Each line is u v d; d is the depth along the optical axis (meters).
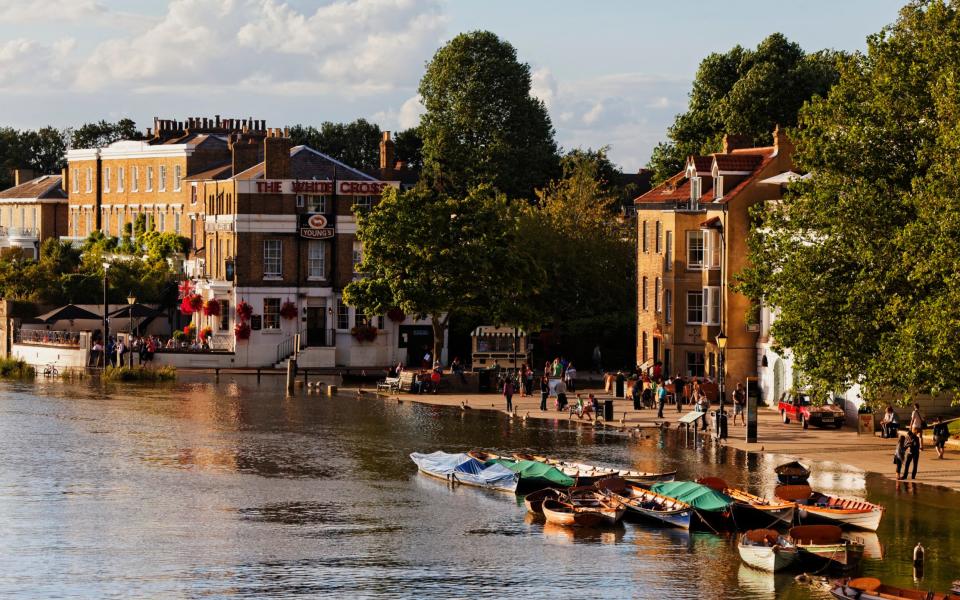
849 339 65.06
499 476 63.31
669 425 82.62
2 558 50.19
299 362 120.50
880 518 53.25
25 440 77.19
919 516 55.97
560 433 80.38
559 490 60.50
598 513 55.88
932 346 58.56
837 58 70.56
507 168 150.38
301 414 89.81
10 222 180.88
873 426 77.88
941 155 62.22
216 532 54.53
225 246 123.69
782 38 129.50
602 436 78.88
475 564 49.78
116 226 161.12
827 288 66.00
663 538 53.75
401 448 75.00
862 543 51.84
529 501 58.78
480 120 154.12
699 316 101.06
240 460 70.88
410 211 105.56
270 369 120.56
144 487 63.41
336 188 121.75
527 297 108.75
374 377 114.94
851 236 65.94
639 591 46.28
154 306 135.50
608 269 121.75
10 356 129.88
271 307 121.44
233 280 120.69
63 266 142.12
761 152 100.06
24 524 55.59
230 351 121.00
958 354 58.28
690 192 102.00
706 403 79.56
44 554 50.84
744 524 55.03
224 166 143.62
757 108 123.81
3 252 145.00
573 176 130.00
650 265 106.56
